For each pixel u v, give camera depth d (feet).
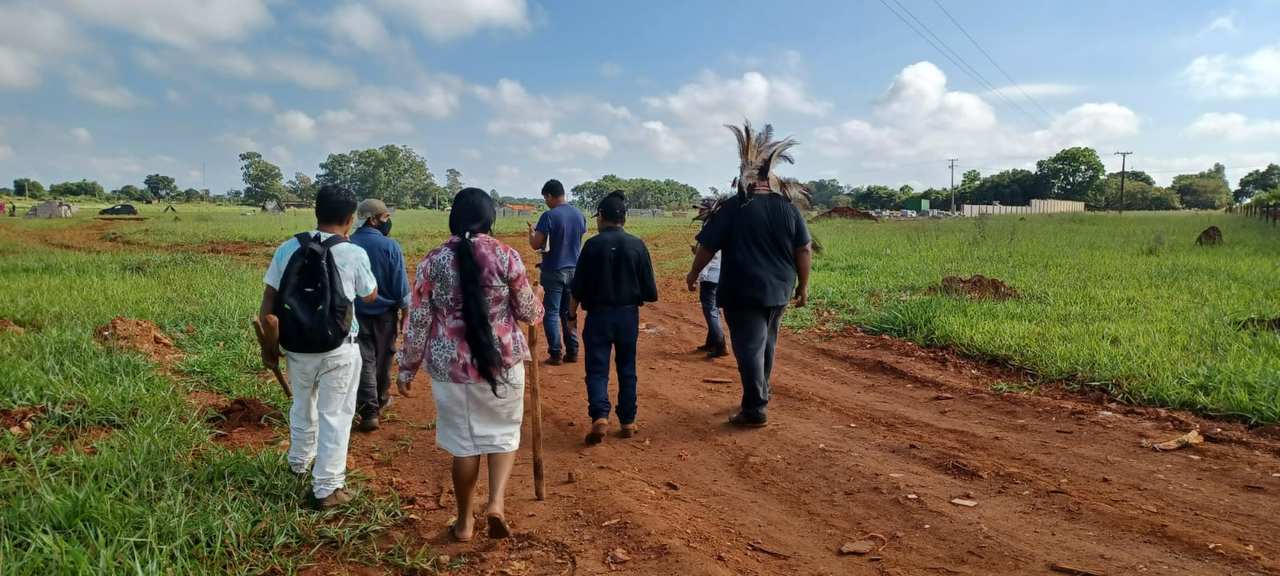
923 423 19.30
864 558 12.41
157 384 19.93
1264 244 63.00
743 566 12.16
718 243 19.10
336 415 13.98
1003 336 25.27
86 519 11.93
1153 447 16.81
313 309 13.47
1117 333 25.03
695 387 23.54
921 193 440.86
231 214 208.33
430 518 13.97
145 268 50.47
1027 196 417.90
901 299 33.63
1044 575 11.62
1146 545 12.40
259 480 14.26
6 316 28.78
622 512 13.96
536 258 71.87
